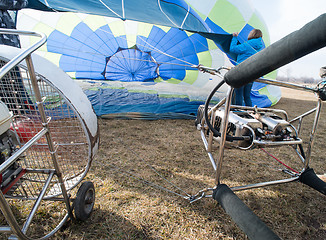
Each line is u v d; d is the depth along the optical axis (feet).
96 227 5.46
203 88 22.97
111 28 25.00
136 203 6.36
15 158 3.42
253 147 5.79
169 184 7.41
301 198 7.06
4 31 3.89
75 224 5.49
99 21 24.38
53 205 6.10
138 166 8.54
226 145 6.51
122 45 25.90
